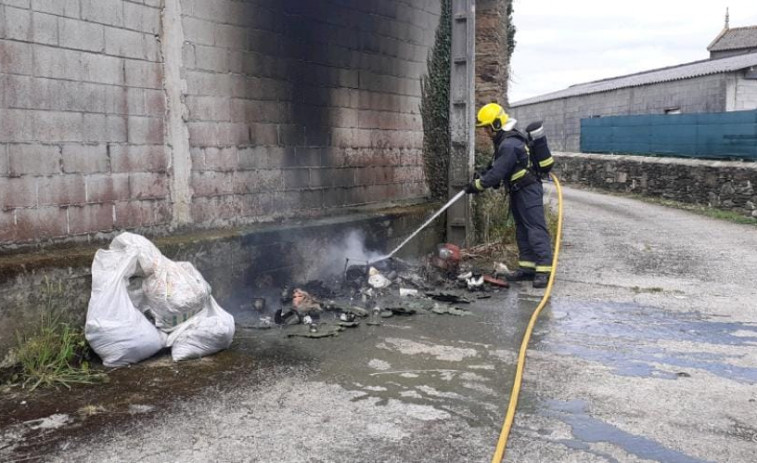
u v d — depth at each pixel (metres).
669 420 3.20
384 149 7.38
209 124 5.14
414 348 4.34
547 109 31.36
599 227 10.49
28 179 3.92
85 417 3.20
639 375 3.84
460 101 7.68
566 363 4.05
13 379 3.64
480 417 3.23
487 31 8.59
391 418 3.21
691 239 9.25
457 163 7.79
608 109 26.41
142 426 3.10
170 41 4.78
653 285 6.30
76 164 4.20
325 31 6.34
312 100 6.24
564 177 21.14
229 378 3.75
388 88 7.38
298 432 3.04
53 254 3.99
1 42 3.74
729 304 5.55
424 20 7.91
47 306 3.88
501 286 6.21
